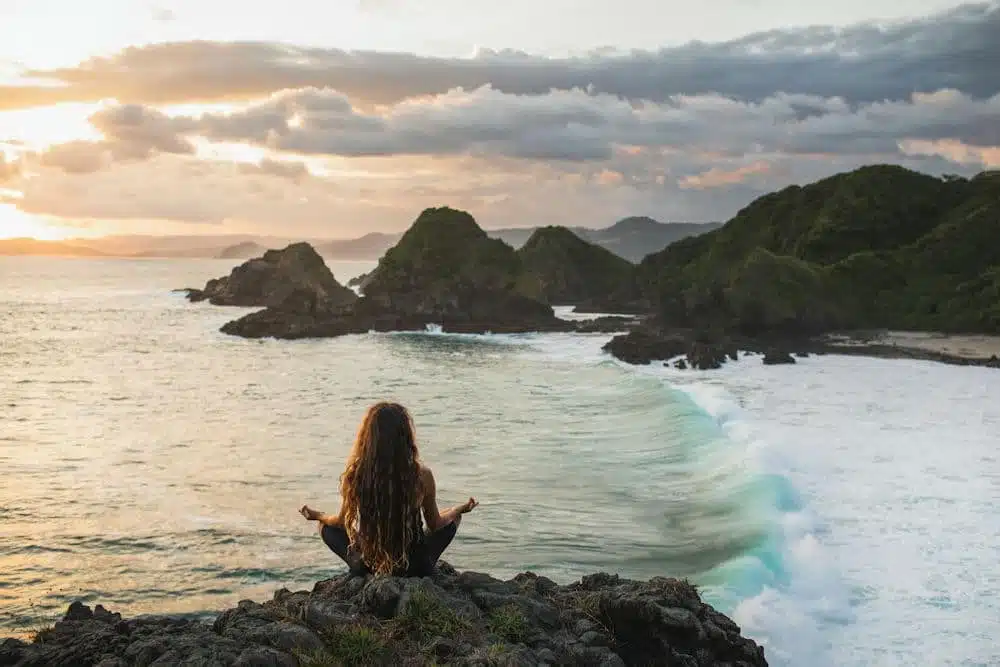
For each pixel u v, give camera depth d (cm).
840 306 6575
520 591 842
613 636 821
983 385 3725
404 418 711
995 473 2012
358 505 712
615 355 5294
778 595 1219
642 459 2320
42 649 693
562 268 11175
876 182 8706
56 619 1313
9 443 2698
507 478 2116
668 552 1499
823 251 8181
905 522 1619
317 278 10112
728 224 9594
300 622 696
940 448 2311
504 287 8288
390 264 8562
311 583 1455
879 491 1844
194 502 1950
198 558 1566
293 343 6612
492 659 639
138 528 1747
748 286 6419
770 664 1005
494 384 4200
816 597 1240
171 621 753
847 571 1352
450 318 7838
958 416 2884
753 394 3481
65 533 1714
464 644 673
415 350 6084
